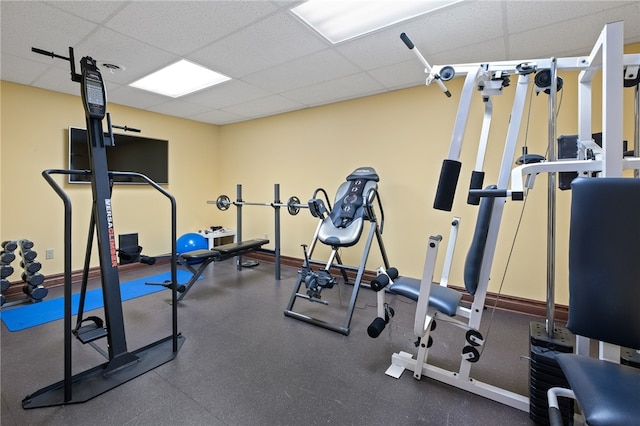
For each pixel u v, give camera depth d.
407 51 2.51
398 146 3.49
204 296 3.27
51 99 3.43
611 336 0.96
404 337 2.38
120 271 4.13
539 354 1.47
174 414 1.55
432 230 3.32
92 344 2.20
